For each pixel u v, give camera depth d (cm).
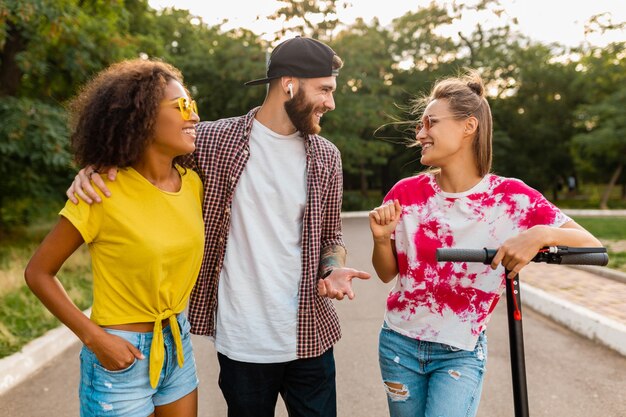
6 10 794
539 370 409
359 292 686
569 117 2983
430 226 196
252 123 208
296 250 209
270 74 203
